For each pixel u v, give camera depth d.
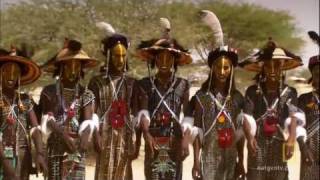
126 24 17.06
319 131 6.25
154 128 6.62
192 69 19.06
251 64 6.77
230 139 6.48
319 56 6.34
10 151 6.22
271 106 6.50
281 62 6.52
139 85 6.71
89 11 17.55
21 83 6.64
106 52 6.73
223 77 6.48
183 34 18.56
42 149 6.32
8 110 6.25
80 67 6.54
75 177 6.38
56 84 6.50
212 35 6.73
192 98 6.66
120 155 6.63
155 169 6.58
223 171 6.54
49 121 6.32
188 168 13.95
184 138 6.49
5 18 17.89
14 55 6.24
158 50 6.64
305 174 6.30
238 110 6.58
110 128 6.60
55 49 16.39
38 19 17.50
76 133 6.42
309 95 6.38
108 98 6.63
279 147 6.48
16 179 6.14
